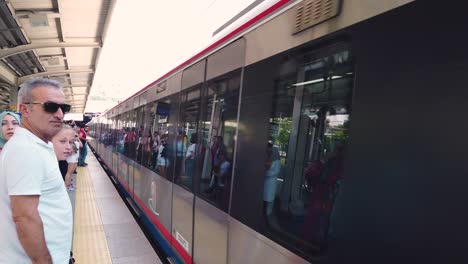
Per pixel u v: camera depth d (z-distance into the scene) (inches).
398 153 53.3
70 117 1766.7
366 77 60.9
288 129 81.4
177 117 175.5
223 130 116.3
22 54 478.6
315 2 76.2
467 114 44.7
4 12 316.2
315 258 69.1
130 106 347.6
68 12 354.9
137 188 272.2
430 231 47.4
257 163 92.8
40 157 67.0
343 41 67.1
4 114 137.8
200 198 131.5
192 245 138.2
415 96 51.9
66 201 75.2
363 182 59.1
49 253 67.2
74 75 739.4
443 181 46.4
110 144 501.7
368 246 56.8
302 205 74.1
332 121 67.7
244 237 96.2
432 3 51.1
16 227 64.1
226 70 118.1
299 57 79.8
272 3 93.5
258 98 95.4
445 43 48.7
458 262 43.8
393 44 56.6
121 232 214.5
